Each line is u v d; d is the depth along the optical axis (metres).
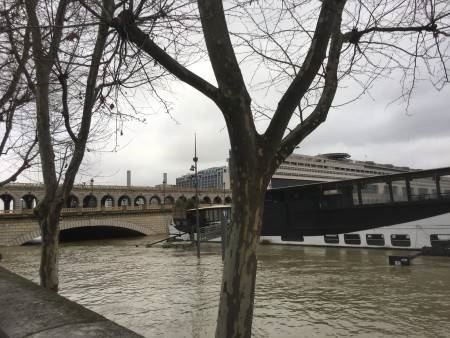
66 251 56.59
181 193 122.56
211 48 4.54
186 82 4.75
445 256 33.47
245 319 4.55
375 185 39.75
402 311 17.22
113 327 5.14
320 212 43.91
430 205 35.84
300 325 15.57
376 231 39.28
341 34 5.54
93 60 7.50
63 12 7.11
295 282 24.88
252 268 4.61
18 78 9.59
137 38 4.86
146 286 25.27
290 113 4.66
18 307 6.19
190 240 60.34
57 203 9.05
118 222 90.25
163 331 15.13
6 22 6.70
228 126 4.62
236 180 4.64
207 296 21.19
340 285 23.39
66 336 4.77
